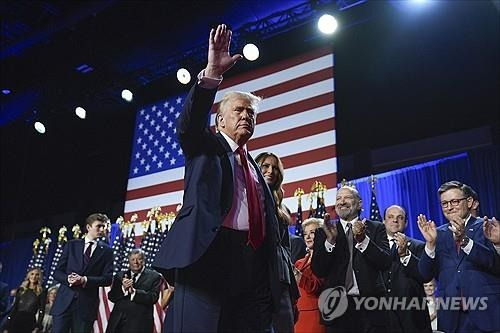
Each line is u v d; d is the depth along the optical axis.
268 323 2.25
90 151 14.27
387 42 10.00
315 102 8.65
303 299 4.42
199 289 2.13
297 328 4.34
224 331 2.16
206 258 2.16
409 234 8.62
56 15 11.11
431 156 9.29
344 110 10.39
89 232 6.70
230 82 9.80
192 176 2.24
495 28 8.80
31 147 14.46
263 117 9.05
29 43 11.52
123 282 6.32
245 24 10.25
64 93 12.37
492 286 3.90
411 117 9.62
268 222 2.37
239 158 2.42
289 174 8.38
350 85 10.39
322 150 8.26
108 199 13.66
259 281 2.27
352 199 4.33
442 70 9.36
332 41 8.92
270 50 10.46
